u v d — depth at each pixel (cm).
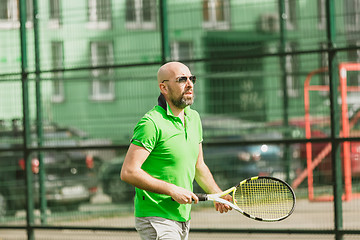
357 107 2169
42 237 1647
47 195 1664
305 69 2200
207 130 1833
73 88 1622
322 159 1984
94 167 1773
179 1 1686
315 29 1708
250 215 833
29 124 1491
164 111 815
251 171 2059
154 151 809
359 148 2005
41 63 1633
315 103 2256
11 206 1777
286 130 2064
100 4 1614
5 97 1688
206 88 1817
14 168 1781
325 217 1653
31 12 1750
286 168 2091
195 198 793
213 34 1725
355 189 1944
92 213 1561
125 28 1602
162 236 812
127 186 1672
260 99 1978
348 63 2111
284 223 1670
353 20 1670
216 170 2069
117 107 1554
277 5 1991
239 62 1838
